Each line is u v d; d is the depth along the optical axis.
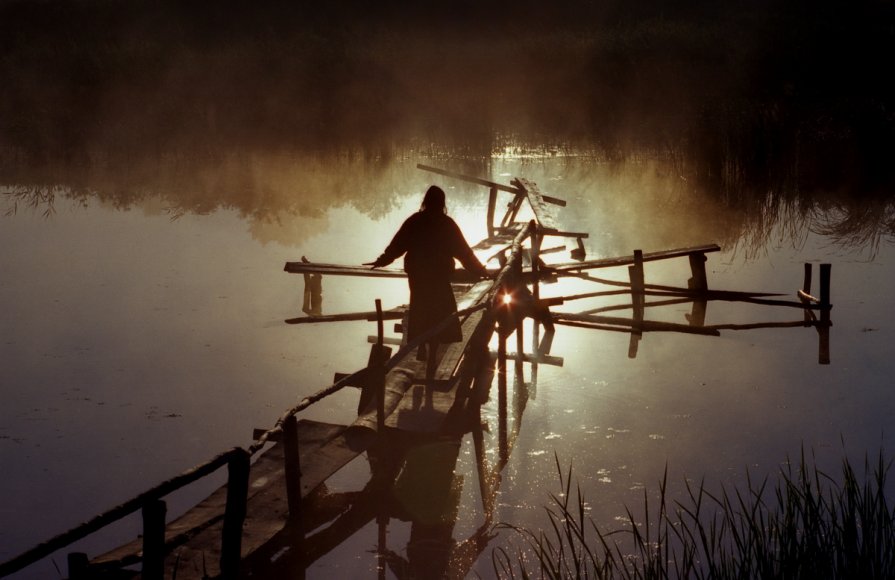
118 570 6.15
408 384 9.46
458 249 9.62
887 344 11.75
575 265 14.59
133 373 10.61
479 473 8.23
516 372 11.09
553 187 23.78
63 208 21.05
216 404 9.67
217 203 21.78
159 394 9.95
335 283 15.59
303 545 6.89
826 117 23.14
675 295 14.20
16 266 15.80
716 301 14.42
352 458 7.96
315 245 17.53
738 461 8.32
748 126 23.17
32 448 8.52
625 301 14.80
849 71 26.50
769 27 30.92
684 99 27.83
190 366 10.91
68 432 8.89
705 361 11.41
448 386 9.45
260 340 12.03
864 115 22.81
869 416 9.32
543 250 17.08
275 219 20.03
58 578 6.44
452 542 7.07
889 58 26.88
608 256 17.09
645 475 8.08
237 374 10.66
